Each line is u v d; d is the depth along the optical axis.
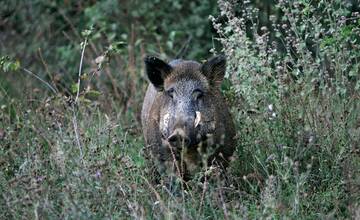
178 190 10.78
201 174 10.20
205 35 17.69
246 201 10.06
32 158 10.67
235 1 12.44
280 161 10.84
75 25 19.92
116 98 15.87
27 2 20.41
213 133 10.68
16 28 20.55
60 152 10.39
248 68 11.68
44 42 19.86
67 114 12.46
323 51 12.10
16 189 9.66
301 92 11.48
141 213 9.29
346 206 9.91
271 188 9.59
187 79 10.79
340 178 10.64
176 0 17.75
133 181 10.30
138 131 13.34
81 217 8.97
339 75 11.68
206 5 17.62
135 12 18.16
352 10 13.63
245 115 11.77
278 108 11.57
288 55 12.12
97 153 10.82
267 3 16.47
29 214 9.20
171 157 10.88
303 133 11.01
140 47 17.30
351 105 11.44
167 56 17.33
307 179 10.58
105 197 9.46
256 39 12.10
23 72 18.98
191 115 10.34
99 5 18.50
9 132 11.62
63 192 9.47
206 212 10.05
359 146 10.75
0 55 19.94
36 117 12.45
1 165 10.93
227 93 12.31
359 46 11.66
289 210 9.71
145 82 15.76
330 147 11.09
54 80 15.02
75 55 18.23
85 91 12.68
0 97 14.53
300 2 11.82
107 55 12.66
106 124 12.25
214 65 11.07
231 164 11.08
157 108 11.09
